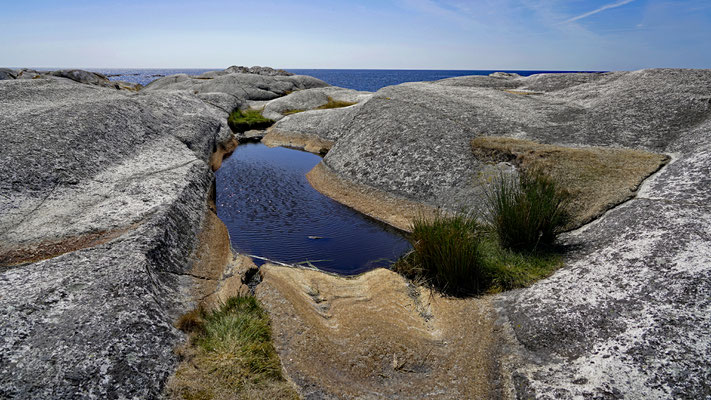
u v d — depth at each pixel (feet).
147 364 16.97
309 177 57.88
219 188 52.65
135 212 29.60
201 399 16.42
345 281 29.68
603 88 61.77
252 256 34.35
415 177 45.03
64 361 15.67
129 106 55.98
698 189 26.91
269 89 129.59
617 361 16.40
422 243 29.07
